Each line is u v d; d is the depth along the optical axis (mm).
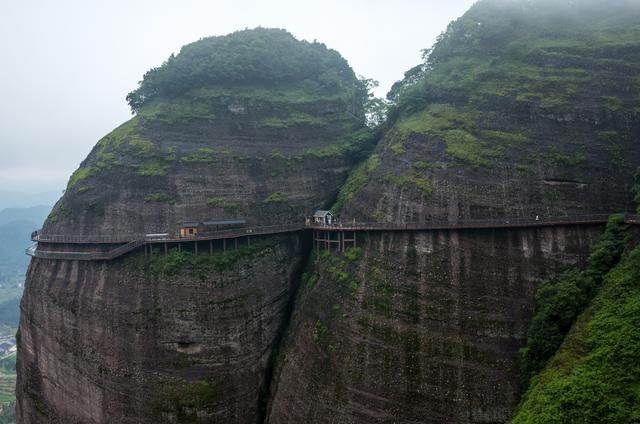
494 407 41344
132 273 55562
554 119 50188
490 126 52406
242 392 53781
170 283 54094
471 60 61344
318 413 47344
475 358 42969
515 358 42312
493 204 47719
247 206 61719
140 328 53750
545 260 44906
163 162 61438
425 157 53000
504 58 58406
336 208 61719
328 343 49219
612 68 51312
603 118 49125
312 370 49531
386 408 44062
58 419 59969
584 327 36656
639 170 43406
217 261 55188
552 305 40656
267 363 57031
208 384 52344
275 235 61375
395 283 47844
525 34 60188
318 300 53406
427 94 61062
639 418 28875
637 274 36438
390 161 56219
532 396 35656
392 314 46656
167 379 52562
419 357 44250
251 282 56875
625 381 31141
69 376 58344
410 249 48656
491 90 55094
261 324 56844
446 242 47406
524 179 47969
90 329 56344
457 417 42000
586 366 33406
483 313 44125
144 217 59031
